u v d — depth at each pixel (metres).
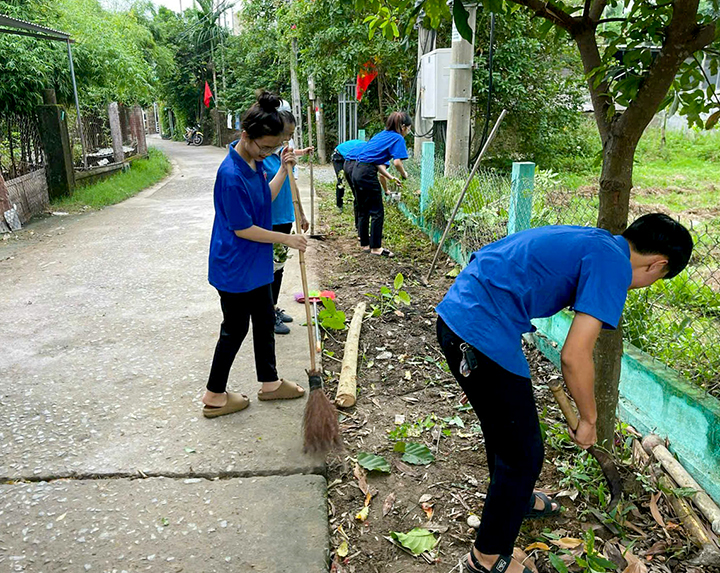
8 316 4.95
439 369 4.05
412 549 2.45
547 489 2.80
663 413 3.02
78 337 4.48
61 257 6.91
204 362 4.04
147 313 4.99
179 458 2.96
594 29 2.55
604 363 2.77
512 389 2.09
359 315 4.75
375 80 16.56
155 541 2.43
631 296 3.61
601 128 2.63
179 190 13.42
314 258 6.73
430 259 6.71
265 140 2.94
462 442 3.22
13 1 11.91
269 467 2.90
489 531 2.17
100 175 13.01
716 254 4.58
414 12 2.54
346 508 2.72
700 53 2.62
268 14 20.77
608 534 2.54
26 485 2.77
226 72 32.16
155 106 55.22
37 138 10.32
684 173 12.56
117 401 3.52
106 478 2.83
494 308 2.08
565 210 4.90
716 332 3.55
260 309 3.27
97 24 14.28
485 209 5.63
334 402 3.55
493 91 10.84
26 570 2.28
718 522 2.47
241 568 2.30
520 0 2.51
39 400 3.53
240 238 3.06
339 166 9.41
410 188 8.61
